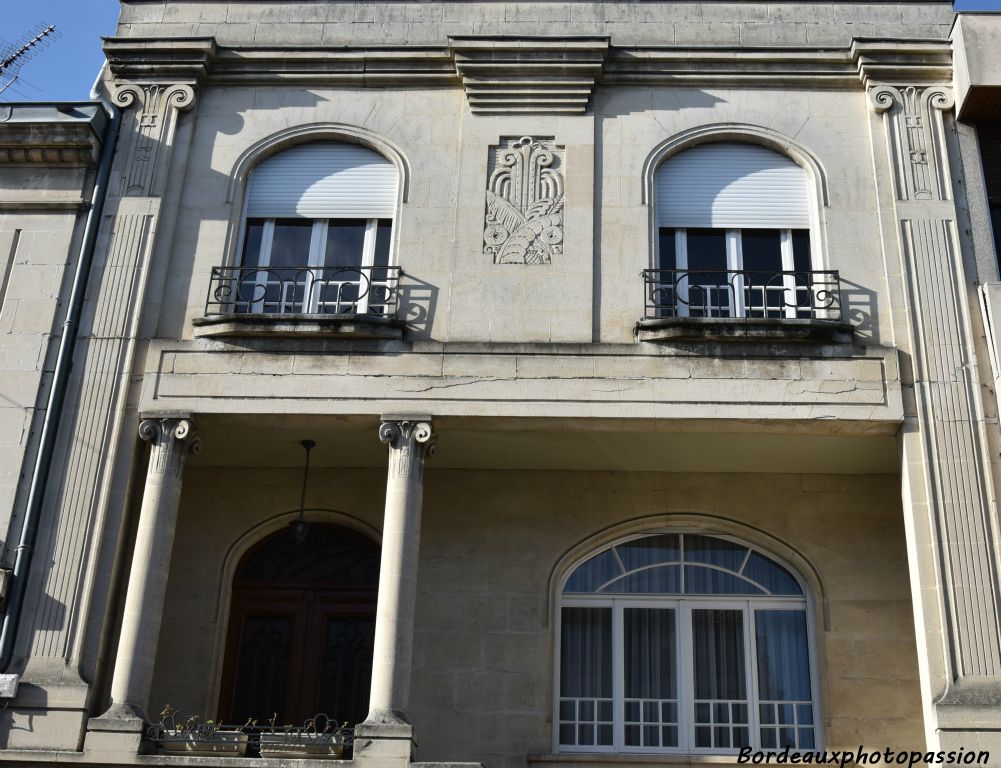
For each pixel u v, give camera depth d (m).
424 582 13.71
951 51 14.05
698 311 13.35
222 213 13.84
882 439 12.88
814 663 13.42
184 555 13.97
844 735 12.88
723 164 14.10
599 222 13.59
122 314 13.18
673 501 14.07
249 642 13.95
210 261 13.59
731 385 12.51
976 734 11.03
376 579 14.13
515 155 13.97
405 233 13.61
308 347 12.88
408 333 13.03
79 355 13.01
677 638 13.69
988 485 12.00
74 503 12.36
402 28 14.84
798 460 13.70
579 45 14.25
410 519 12.08
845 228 13.47
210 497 14.28
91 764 11.21
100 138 14.08
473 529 13.95
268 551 14.35
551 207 13.66
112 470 12.49
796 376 12.53
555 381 12.61
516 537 13.92
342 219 14.02
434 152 14.07
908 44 14.09
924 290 12.96
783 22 14.73
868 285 13.12
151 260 13.49
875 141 13.86
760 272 13.27
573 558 13.92
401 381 12.67
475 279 13.30
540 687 13.23
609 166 13.90
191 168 14.09
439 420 12.59
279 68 14.55
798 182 13.98
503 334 12.98
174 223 13.75
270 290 13.64
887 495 13.98
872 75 14.12
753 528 13.93
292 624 14.02
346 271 13.67
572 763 12.78
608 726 13.27
